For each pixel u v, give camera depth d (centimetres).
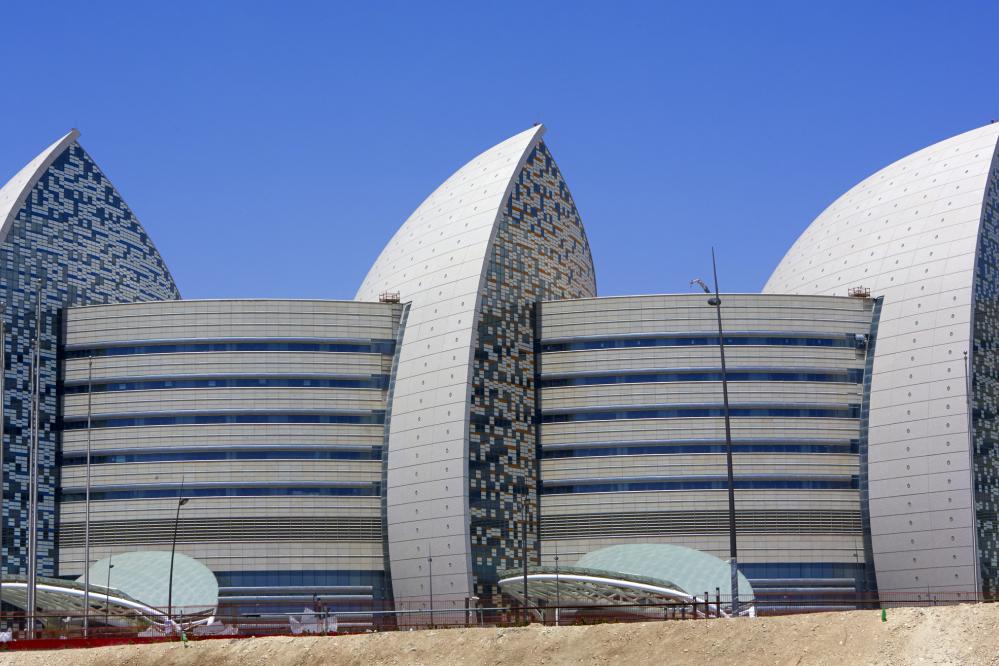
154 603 12900
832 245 15712
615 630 6850
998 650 6003
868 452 14450
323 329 14812
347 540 14488
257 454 14588
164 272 17050
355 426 14700
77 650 7694
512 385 14562
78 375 14888
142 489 14550
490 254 14600
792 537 14300
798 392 14600
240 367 14700
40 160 15425
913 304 14525
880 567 14238
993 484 14138
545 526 14488
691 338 14662
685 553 13062
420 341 14538
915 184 15362
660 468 14438
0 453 11031
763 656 6425
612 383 14675
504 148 15650
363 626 10138
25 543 14350
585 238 16362
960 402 14025
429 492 14088
